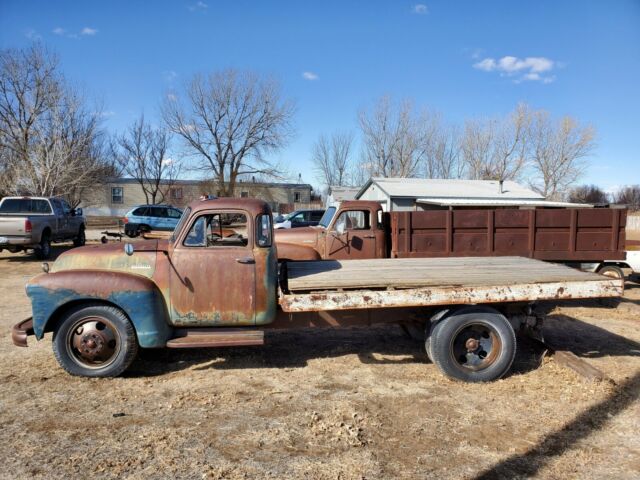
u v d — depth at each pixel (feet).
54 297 14.62
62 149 85.92
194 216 15.58
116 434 11.80
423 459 10.75
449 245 26.35
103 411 13.11
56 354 15.15
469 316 15.37
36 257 47.73
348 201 26.99
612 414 12.97
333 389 14.88
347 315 16.46
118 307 15.12
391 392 14.65
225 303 15.47
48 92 86.33
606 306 27.81
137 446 11.22
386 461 10.66
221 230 16.19
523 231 26.68
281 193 178.60
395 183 71.77
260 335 15.48
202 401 13.83
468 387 15.07
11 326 22.24
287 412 13.15
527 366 16.94
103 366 15.25
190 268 15.34
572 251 26.94
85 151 96.63
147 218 75.41
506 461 10.68
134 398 14.01
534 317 16.78
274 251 16.08
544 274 16.94
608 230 27.07
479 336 15.83
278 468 10.32
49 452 10.94
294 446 11.29
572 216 26.68
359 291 15.02
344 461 10.63
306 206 175.01
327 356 18.12
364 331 21.62
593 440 11.62
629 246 36.99
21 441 11.44
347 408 13.41
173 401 13.82
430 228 26.30
